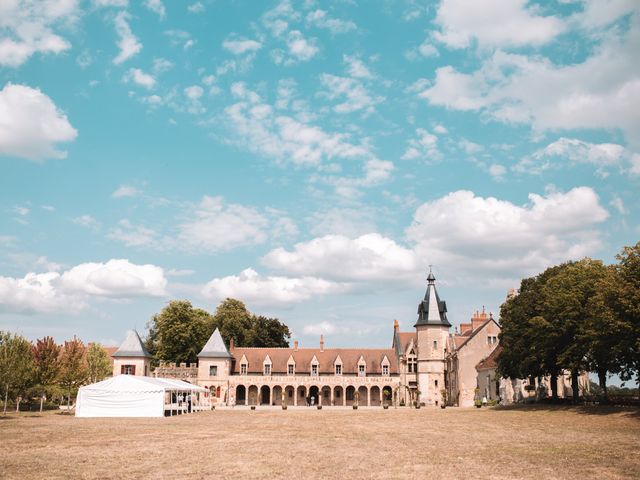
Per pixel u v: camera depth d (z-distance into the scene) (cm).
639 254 4097
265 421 4512
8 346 5381
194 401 8431
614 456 2231
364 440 2941
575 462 2089
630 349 3928
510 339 5459
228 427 3844
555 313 4844
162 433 3353
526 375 5366
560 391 6869
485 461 2130
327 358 9262
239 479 1753
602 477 1778
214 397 8619
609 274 4278
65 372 6906
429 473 1864
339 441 2889
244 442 2836
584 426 3541
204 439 2992
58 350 6619
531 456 2259
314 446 2652
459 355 7644
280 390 9062
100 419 4784
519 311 5391
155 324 10906
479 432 3388
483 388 7300
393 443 2786
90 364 7925
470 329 9119
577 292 4709
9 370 5212
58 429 3647
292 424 4153
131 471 1906
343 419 4756
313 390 9194
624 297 3916
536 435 3122
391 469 1945
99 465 2042
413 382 8831
